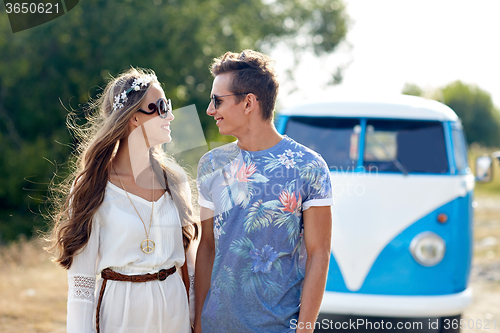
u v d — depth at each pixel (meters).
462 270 4.14
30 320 5.08
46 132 12.87
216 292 2.18
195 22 13.39
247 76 2.14
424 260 4.00
